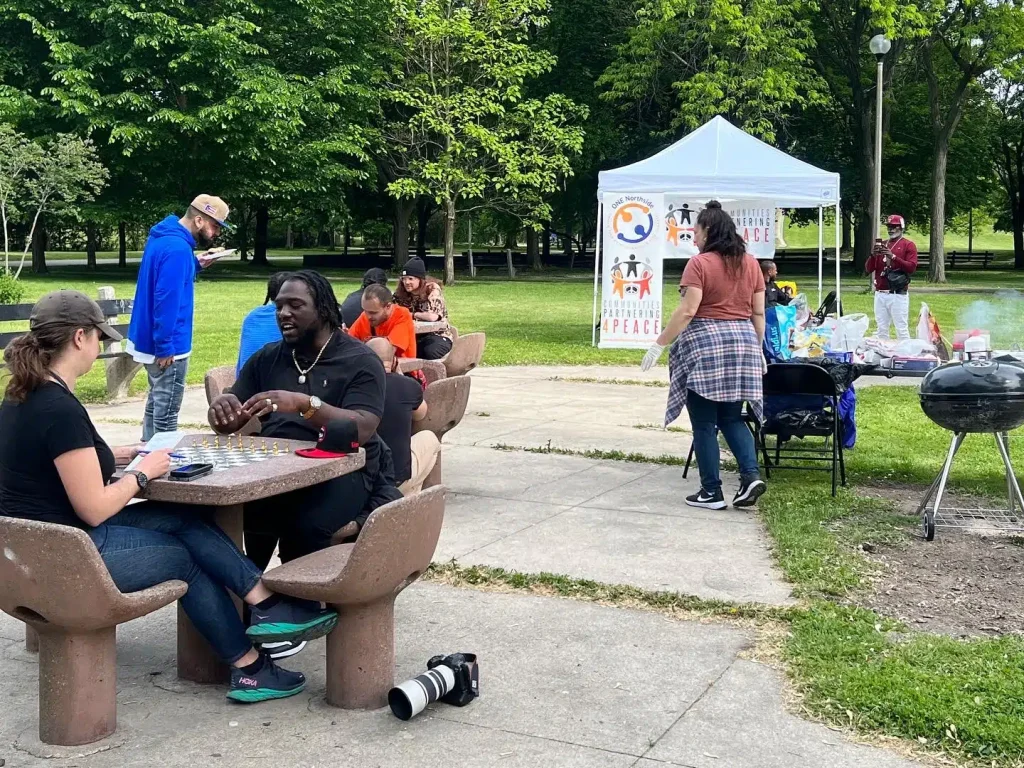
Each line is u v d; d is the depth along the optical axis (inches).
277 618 132.6
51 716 129.0
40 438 126.5
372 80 1358.3
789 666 151.9
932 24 1203.9
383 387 164.1
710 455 245.8
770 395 272.2
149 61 1278.3
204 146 1353.3
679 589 187.3
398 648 160.2
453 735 131.6
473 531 226.5
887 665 149.1
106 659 130.5
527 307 920.3
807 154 1572.3
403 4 1246.9
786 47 1213.7
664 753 126.5
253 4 1290.6
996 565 202.7
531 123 1278.3
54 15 1285.7
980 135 1681.8
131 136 1212.5
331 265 1834.4
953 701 136.4
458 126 1263.5
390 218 1871.3
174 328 259.0
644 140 1557.6
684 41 1295.5
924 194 1759.4
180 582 133.2
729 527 231.1
